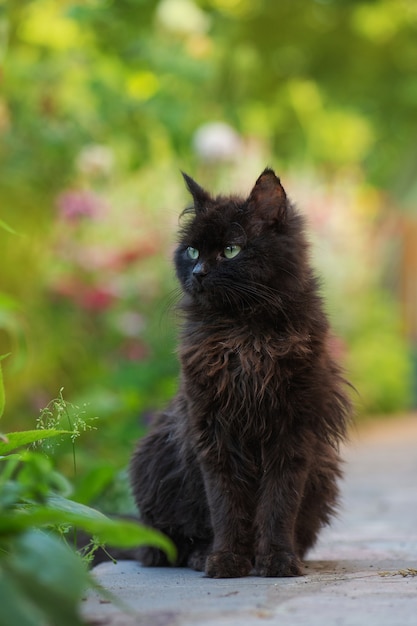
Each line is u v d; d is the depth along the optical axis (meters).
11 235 8.91
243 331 4.73
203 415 4.66
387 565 4.71
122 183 11.48
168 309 5.77
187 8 13.53
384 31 19.97
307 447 4.60
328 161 20.97
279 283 4.78
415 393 18.06
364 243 16.14
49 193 9.62
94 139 10.63
